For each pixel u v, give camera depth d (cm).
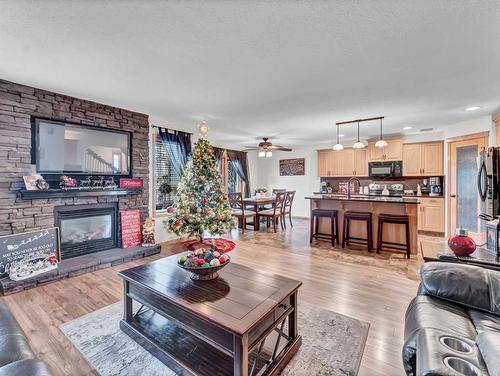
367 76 279
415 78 284
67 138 350
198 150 280
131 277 204
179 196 275
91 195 368
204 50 223
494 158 322
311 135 623
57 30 193
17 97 306
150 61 243
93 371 170
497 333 117
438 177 591
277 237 549
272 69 261
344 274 337
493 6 165
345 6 165
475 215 472
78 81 295
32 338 202
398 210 440
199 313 153
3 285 274
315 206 519
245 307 159
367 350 190
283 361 174
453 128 516
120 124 407
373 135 623
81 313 240
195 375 160
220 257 205
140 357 184
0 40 206
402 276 330
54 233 338
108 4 163
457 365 104
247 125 514
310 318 231
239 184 822
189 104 379
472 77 282
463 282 164
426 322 140
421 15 175
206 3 162
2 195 299
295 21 182
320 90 321
